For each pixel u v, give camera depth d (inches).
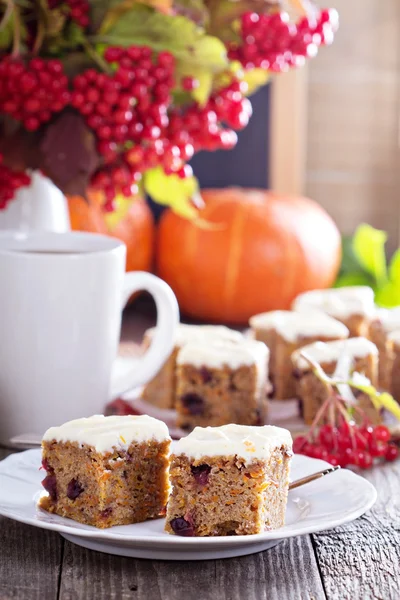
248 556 32.6
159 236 60.2
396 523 34.4
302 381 41.3
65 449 33.3
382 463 38.3
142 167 39.4
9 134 39.0
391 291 58.6
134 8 39.5
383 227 67.2
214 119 40.5
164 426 33.7
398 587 31.6
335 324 44.3
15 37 38.4
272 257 58.1
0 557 32.4
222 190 61.9
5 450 38.3
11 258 37.4
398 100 65.7
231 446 32.5
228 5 40.6
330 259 59.6
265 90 63.4
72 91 38.8
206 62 39.6
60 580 31.6
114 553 32.4
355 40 65.2
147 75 38.1
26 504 33.8
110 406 42.4
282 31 40.0
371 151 66.4
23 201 41.6
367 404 40.9
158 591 31.2
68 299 37.6
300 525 32.4
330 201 67.1
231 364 40.5
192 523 32.7
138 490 33.4
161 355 40.2
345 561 32.6
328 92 65.7
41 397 38.1
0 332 37.9
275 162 64.2
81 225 56.3
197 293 58.9
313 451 37.4
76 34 39.4
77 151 38.5
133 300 59.7
